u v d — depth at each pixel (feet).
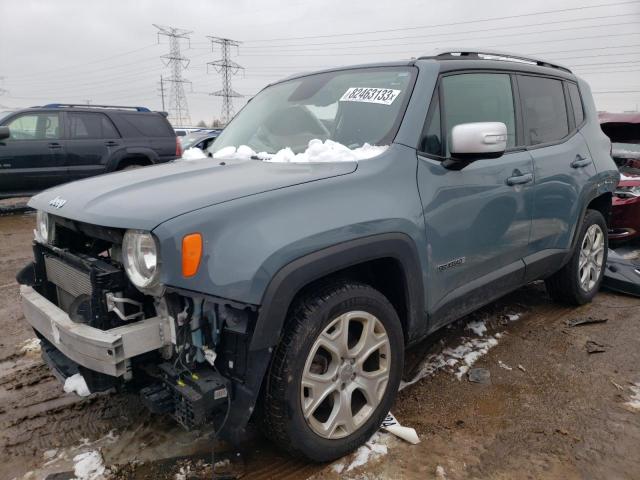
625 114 22.58
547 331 12.55
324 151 8.64
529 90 11.79
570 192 12.35
